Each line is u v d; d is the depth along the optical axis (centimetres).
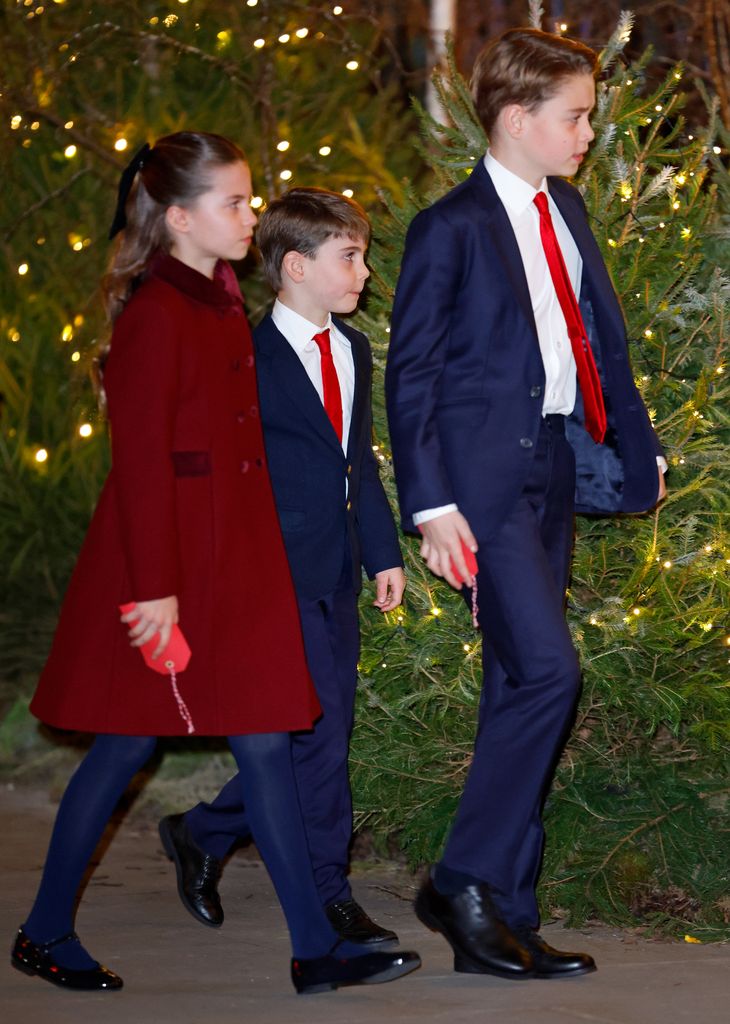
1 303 831
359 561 490
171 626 403
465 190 448
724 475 514
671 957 472
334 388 490
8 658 799
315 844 483
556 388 452
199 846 511
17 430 827
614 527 520
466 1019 404
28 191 824
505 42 443
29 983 436
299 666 424
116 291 430
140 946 482
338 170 804
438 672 523
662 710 495
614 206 527
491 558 440
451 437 441
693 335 519
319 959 425
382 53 854
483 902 436
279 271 489
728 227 557
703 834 512
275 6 787
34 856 610
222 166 424
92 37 795
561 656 434
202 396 417
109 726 413
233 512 420
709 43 690
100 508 427
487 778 439
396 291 445
